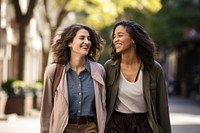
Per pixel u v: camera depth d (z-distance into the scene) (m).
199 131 15.57
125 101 6.42
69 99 6.20
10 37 28.02
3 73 26.53
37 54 41.12
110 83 6.46
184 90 45.16
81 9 23.19
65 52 6.37
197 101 33.81
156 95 6.55
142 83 6.43
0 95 20.05
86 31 6.37
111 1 22.14
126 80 6.45
